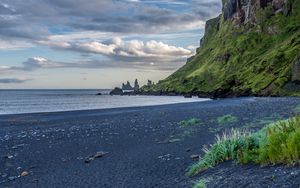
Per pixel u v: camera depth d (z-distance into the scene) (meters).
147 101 140.25
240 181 10.78
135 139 29.97
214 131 28.42
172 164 18.02
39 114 72.38
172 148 22.80
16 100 167.12
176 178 14.88
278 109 47.31
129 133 34.50
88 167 20.25
